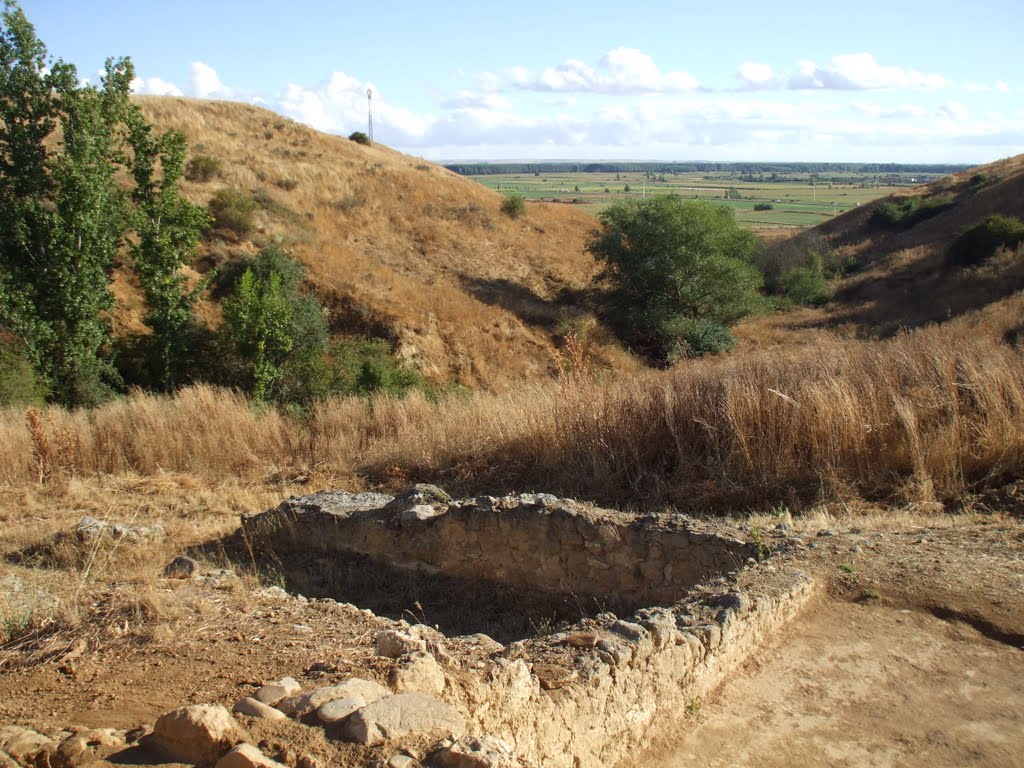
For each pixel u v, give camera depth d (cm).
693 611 471
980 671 439
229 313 2275
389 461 1131
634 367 2958
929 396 868
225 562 797
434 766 280
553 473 975
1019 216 4016
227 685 376
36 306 2122
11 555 800
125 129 3791
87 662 419
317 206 3672
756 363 1046
